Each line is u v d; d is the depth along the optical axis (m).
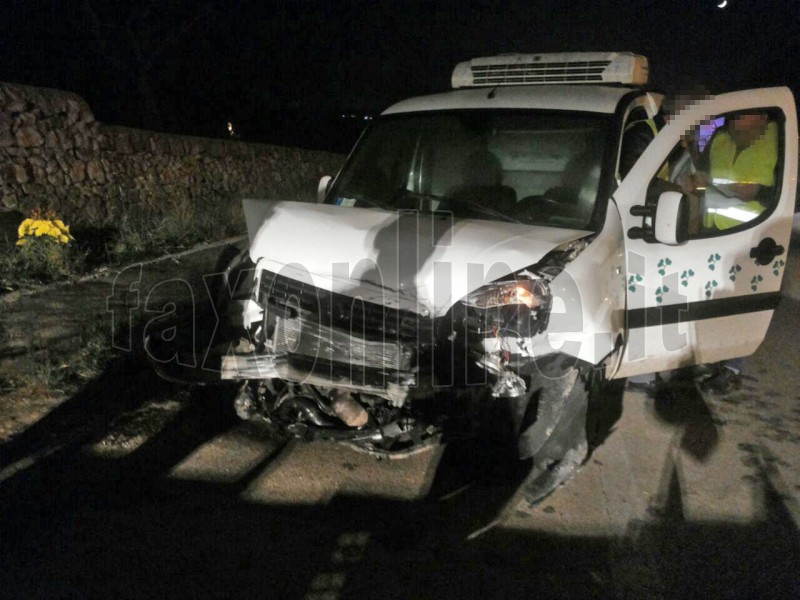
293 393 3.85
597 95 4.52
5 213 7.90
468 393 3.41
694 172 4.60
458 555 3.40
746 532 3.73
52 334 5.50
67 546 3.26
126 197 9.53
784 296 8.70
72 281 6.95
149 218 9.45
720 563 3.46
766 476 4.32
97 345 5.24
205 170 11.07
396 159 4.82
